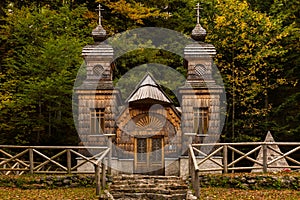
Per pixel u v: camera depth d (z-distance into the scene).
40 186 16.36
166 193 15.68
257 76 26.30
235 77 25.33
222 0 24.84
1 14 26.95
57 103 23.47
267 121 26.19
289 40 26.03
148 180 16.77
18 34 25.08
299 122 25.94
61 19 25.84
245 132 26.36
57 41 23.48
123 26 28.84
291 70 26.08
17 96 23.00
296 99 25.92
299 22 27.05
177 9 29.20
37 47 24.19
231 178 16.42
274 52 24.09
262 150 18.17
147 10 27.56
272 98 27.47
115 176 17.19
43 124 23.47
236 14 24.47
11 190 15.79
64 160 23.72
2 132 24.23
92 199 14.27
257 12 25.05
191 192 15.09
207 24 25.70
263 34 24.55
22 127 23.41
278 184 16.09
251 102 26.48
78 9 27.00
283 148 25.89
